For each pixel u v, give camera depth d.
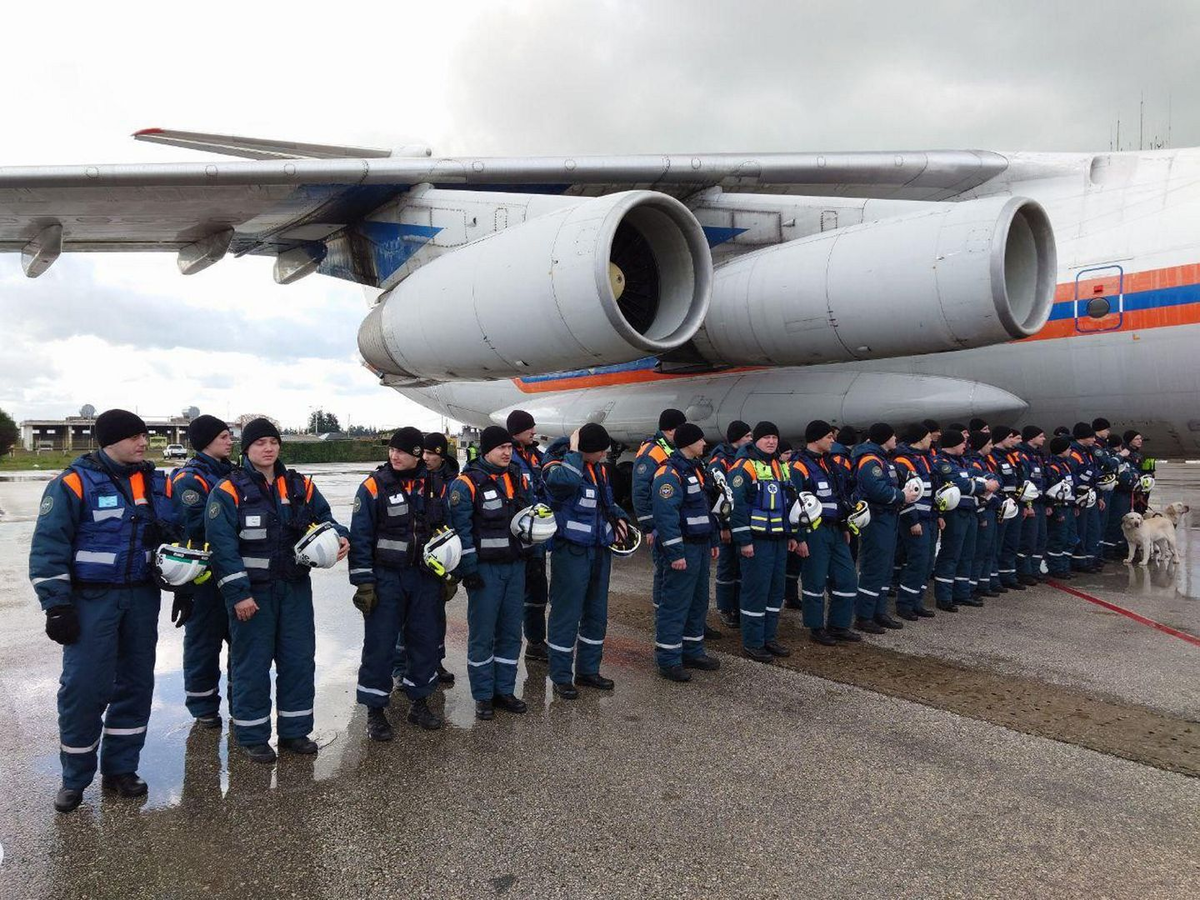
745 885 2.57
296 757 3.63
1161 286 6.90
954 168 7.93
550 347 6.58
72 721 3.08
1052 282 6.46
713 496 4.90
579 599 4.40
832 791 3.22
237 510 3.50
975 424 7.32
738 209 7.84
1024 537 7.45
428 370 7.97
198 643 3.97
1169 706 4.18
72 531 3.11
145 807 3.15
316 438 81.12
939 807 3.09
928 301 6.21
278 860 2.75
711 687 4.56
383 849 2.81
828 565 5.46
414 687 3.99
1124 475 8.84
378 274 8.83
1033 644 5.41
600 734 3.86
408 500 3.89
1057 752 3.60
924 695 4.37
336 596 7.01
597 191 8.22
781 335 7.28
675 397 9.30
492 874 2.65
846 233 6.88
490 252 6.89
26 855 2.79
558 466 4.39
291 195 7.51
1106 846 2.80
